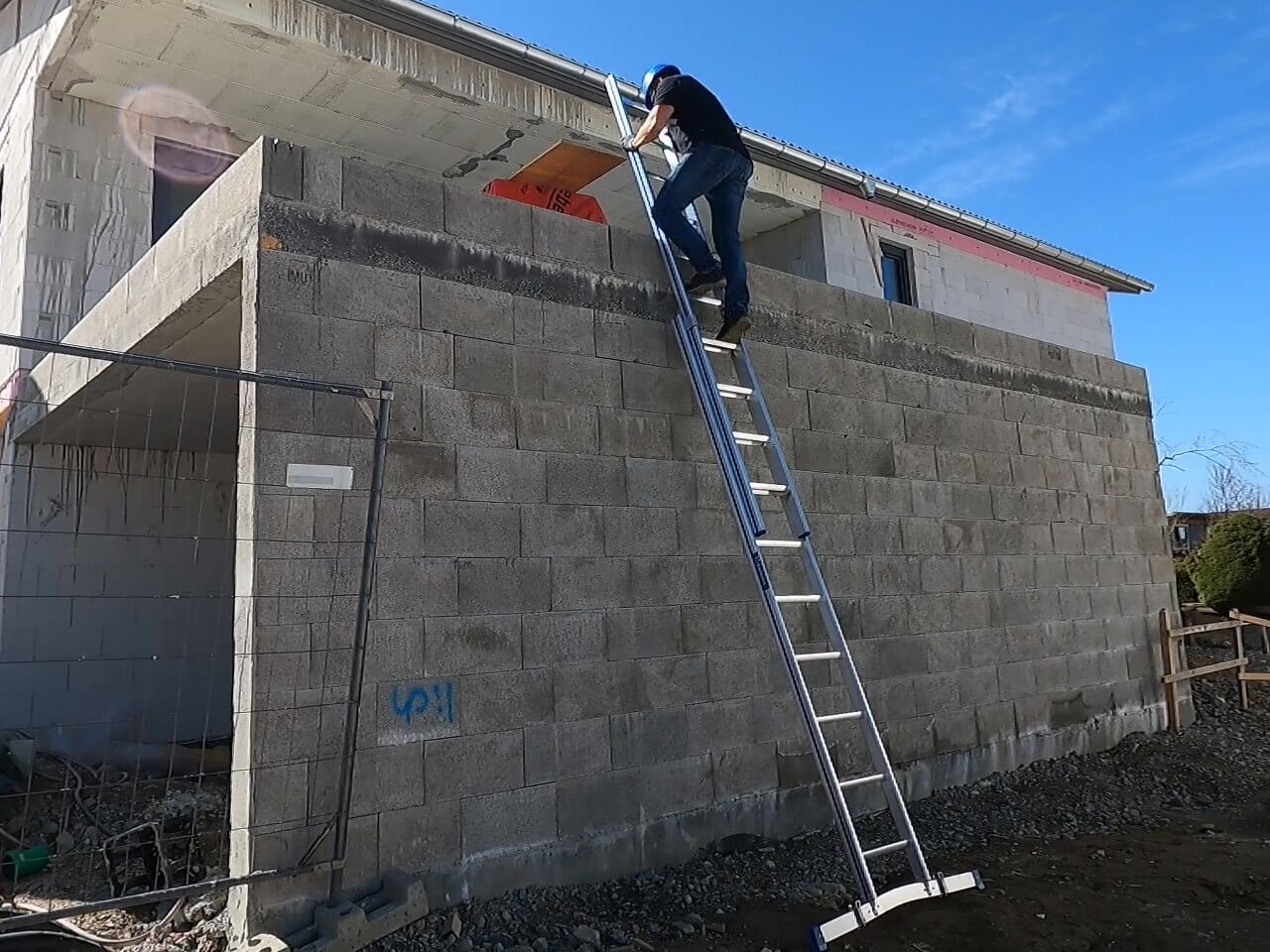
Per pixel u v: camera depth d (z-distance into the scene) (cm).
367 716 404
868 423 656
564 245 506
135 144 801
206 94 813
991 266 1305
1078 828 613
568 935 413
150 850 441
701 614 530
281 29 739
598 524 494
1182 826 622
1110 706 804
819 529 610
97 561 784
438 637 429
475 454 454
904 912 440
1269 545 1277
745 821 532
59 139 767
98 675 769
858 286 1126
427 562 430
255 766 372
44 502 768
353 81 812
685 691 516
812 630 588
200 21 721
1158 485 918
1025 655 736
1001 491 748
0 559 757
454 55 834
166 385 598
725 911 447
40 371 700
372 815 399
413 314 443
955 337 739
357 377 421
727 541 549
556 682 465
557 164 595
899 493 666
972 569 707
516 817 442
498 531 456
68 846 511
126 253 780
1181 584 1443
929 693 656
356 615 399
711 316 570
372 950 375
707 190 550
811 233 1115
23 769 627
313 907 377
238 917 369
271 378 370
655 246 548
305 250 414
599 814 472
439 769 421
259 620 380
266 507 388
